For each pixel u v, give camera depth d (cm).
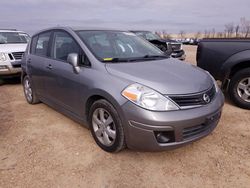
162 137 267
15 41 841
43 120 423
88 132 372
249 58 442
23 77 527
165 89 268
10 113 461
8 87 689
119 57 350
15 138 355
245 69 453
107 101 293
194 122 268
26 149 322
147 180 261
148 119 254
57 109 418
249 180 258
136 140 270
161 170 277
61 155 307
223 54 475
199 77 316
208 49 496
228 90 486
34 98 496
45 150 320
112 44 376
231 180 259
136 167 282
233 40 467
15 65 689
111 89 282
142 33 1268
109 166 284
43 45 445
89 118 330
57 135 363
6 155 308
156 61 359
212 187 249
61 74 368
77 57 329
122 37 411
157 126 255
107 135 305
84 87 321
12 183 255
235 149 319
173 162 292
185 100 270
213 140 344
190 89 278
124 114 269
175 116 258
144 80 277
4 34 845
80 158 301
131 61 343
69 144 335
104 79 297
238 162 290
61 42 392
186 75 309
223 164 287
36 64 445
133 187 250
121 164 288
